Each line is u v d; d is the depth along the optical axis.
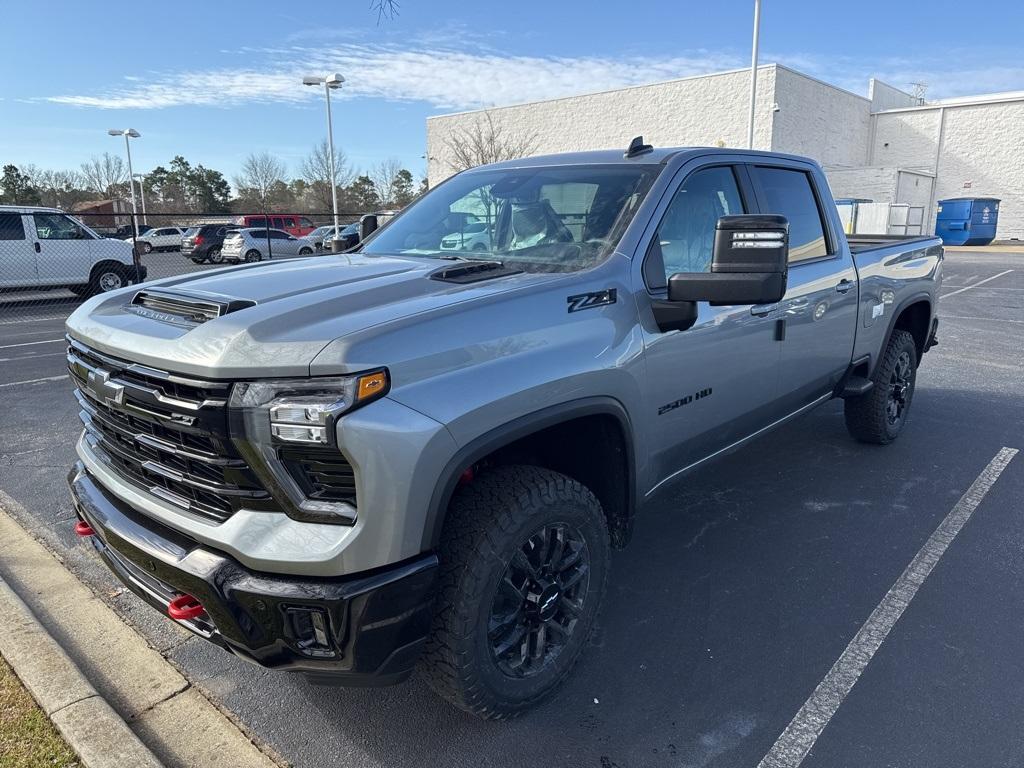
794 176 4.12
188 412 2.07
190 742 2.53
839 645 3.07
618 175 3.27
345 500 2.00
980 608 3.33
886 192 33.88
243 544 2.03
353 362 1.96
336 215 22.00
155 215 16.36
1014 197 38.00
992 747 2.48
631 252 2.89
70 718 2.51
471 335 2.25
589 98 39.34
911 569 3.68
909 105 46.53
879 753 2.46
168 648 3.07
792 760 2.44
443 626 2.26
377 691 2.82
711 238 3.39
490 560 2.29
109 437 2.53
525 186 3.47
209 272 3.03
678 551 3.88
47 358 9.12
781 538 4.02
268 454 1.98
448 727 2.62
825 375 4.30
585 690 2.79
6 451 5.46
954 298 14.33
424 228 3.60
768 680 2.84
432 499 2.08
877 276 4.71
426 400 2.07
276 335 2.04
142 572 2.38
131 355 2.22
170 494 2.27
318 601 1.97
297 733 2.59
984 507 4.39
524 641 2.53
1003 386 7.29
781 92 33.09
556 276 2.66
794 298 3.79
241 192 70.81
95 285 15.65
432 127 47.19
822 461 5.16
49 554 3.83
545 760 2.46
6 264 14.34
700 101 35.25
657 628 3.19
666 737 2.55
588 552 2.69
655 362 2.89
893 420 5.39
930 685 2.80
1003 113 37.62
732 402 3.47
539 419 2.36
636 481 2.94
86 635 3.14
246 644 2.10
